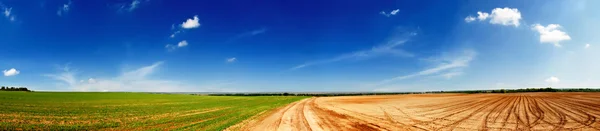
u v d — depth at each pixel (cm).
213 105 4591
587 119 1889
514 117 2130
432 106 3516
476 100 4575
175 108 3844
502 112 2512
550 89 11000
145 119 2431
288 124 1988
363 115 2584
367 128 1788
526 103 3459
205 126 1930
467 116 2298
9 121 2086
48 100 4938
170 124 2080
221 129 1759
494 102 3900
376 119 2248
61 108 3391
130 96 7988
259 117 2480
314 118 2366
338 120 2214
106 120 2339
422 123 1972
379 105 3994
